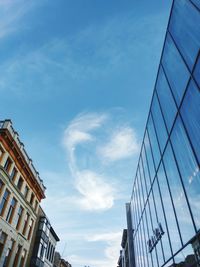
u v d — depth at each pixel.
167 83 12.55
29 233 29.69
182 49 10.17
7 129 23.38
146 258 18.48
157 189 14.97
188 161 9.67
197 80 8.62
